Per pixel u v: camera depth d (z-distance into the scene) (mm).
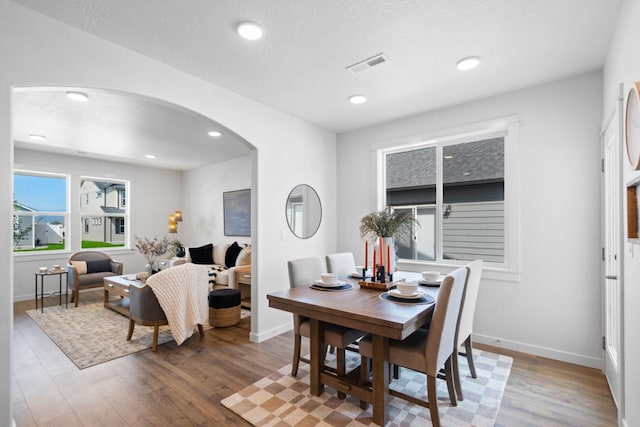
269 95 3150
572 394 2238
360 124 4035
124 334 3557
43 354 3008
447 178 3520
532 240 2924
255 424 1925
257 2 1819
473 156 3342
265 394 2262
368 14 1938
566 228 2770
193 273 3307
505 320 3051
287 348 3127
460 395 2152
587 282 2676
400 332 1670
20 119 3688
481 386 2342
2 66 1747
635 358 1649
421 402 1851
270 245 3445
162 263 5922
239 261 5090
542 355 2859
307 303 2088
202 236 6812
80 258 5285
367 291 2436
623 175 1874
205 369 2674
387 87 2969
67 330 3693
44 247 5531
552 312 2826
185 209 7238
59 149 5195
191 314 3266
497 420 1960
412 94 3115
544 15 1946
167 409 2096
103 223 6238
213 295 3793
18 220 5301
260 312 3324
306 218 3916
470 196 3355
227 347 3158
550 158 2846
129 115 3566
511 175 3023
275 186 3510
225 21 1993
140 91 2357
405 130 3777
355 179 4227
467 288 2201
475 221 3320
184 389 2346
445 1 1824
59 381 2482
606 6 1860
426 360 1818
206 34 2129
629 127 1495
